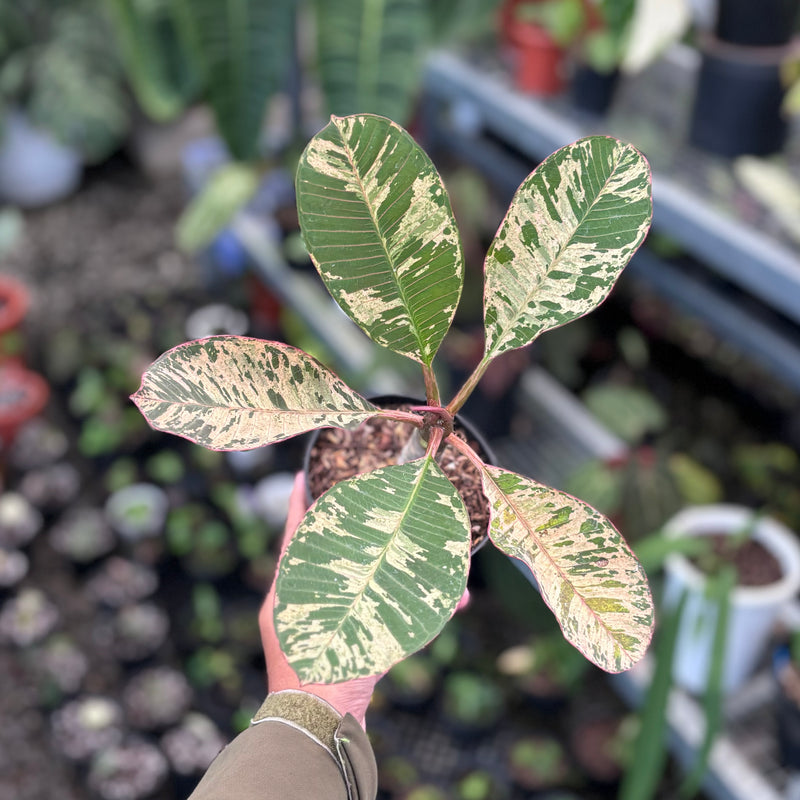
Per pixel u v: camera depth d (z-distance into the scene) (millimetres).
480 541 677
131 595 2006
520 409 1986
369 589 479
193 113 3451
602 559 535
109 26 3029
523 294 578
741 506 1999
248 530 2072
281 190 2400
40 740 1806
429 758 1724
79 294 2898
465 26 1868
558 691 1698
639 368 2293
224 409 552
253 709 1747
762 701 1452
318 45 1598
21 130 3125
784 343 1413
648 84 1796
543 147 1664
